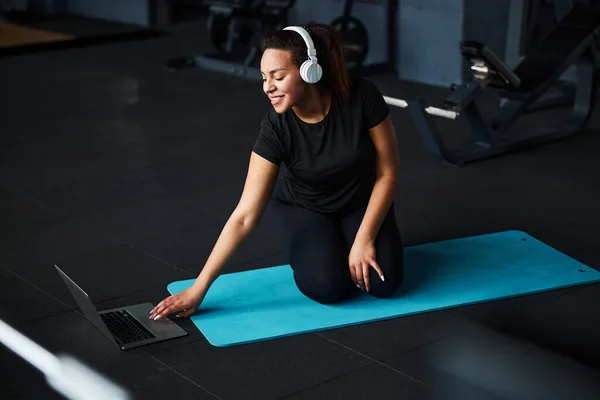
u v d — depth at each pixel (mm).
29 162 4062
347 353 2305
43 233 3205
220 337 2379
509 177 3664
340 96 2416
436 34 5355
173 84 5570
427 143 3805
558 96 4773
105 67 6129
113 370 2248
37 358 2314
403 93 5230
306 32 2289
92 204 3498
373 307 2537
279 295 2629
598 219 3172
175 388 2160
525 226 3139
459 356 2279
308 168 2459
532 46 5219
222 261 2453
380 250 2535
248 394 2129
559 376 2180
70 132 4559
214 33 6246
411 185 3617
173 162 4016
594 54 4133
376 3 5820
